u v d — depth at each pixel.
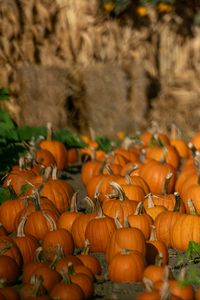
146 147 10.51
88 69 13.25
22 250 6.07
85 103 13.19
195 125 14.48
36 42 12.90
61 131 11.58
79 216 6.68
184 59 15.74
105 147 11.07
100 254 6.43
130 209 6.86
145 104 13.88
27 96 12.14
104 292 5.44
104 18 14.11
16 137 10.24
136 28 14.84
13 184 8.07
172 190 8.85
